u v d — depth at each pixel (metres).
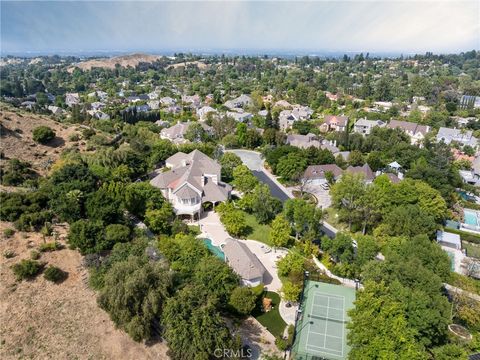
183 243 59.53
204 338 39.19
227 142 140.00
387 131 143.38
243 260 59.25
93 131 122.25
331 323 52.12
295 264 59.91
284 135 137.50
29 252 55.31
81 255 56.84
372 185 79.06
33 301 47.84
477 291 57.25
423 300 44.72
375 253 61.66
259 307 53.84
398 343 39.66
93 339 43.66
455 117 189.38
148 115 185.62
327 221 84.12
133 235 63.31
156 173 106.19
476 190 104.88
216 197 84.69
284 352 45.94
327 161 111.69
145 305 42.19
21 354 41.19
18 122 111.31
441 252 57.44
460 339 47.38
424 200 77.94
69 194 65.38
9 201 63.41
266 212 78.75
